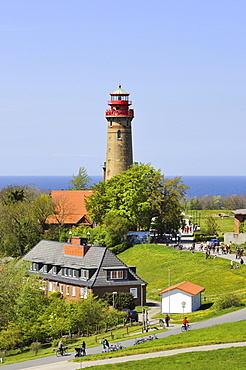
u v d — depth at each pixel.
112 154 173.62
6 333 86.62
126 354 69.44
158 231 156.75
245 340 69.44
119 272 108.25
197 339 71.69
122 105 172.75
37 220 164.62
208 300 104.19
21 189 183.62
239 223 148.88
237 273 114.44
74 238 118.38
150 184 158.25
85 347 79.75
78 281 109.25
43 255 122.94
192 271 122.50
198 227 181.38
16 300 95.12
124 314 94.62
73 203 178.50
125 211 156.50
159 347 70.06
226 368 59.69
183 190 158.12
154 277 126.75
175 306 98.50
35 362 74.75
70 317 91.44
